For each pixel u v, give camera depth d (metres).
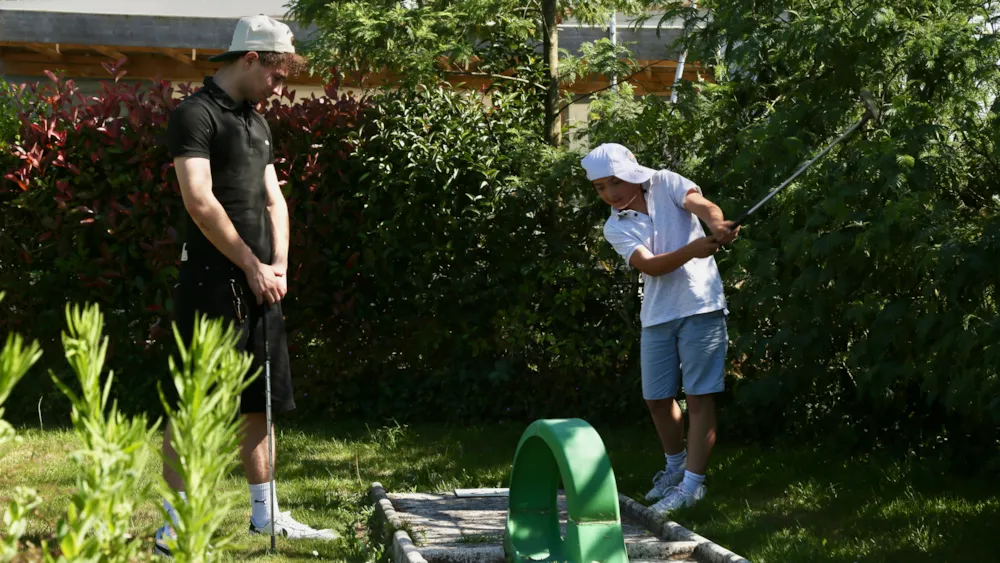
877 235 4.64
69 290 6.59
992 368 4.23
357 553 3.67
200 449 0.95
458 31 7.00
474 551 3.54
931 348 4.52
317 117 6.48
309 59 6.90
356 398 6.81
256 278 3.70
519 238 6.55
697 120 6.23
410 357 6.82
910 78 5.16
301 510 4.39
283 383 3.83
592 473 3.14
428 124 6.52
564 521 4.20
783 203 5.26
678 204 4.54
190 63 10.69
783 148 5.32
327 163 6.51
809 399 5.80
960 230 4.54
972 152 5.13
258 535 3.86
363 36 6.52
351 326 6.67
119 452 0.91
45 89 6.75
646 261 4.37
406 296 6.69
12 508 1.03
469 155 6.41
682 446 4.77
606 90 7.07
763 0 5.60
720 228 4.22
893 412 5.44
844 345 5.48
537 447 3.45
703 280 4.49
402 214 6.55
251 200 3.84
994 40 4.81
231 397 1.00
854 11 5.20
